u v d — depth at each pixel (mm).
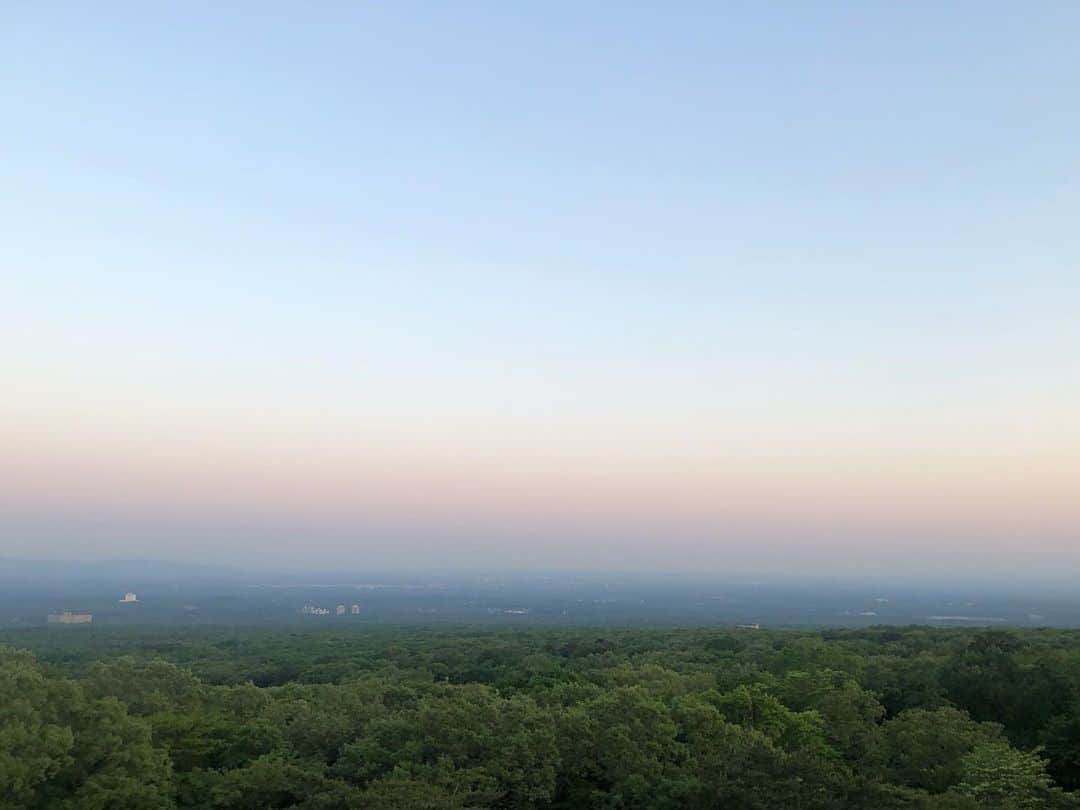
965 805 36938
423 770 42219
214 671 100375
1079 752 49562
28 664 44594
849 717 53562
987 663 65812
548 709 50156
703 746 47375
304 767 44500
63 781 38469
